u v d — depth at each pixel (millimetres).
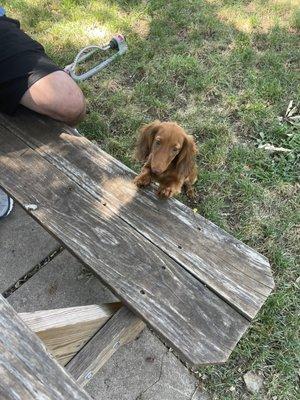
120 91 1146
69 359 582
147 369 733
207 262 652
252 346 754
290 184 975
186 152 684
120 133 1069
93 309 597
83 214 709
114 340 600
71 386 401
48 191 741
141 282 631
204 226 694
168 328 587
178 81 1177
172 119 1091
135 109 1107
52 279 843
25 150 802
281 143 1047
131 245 670
